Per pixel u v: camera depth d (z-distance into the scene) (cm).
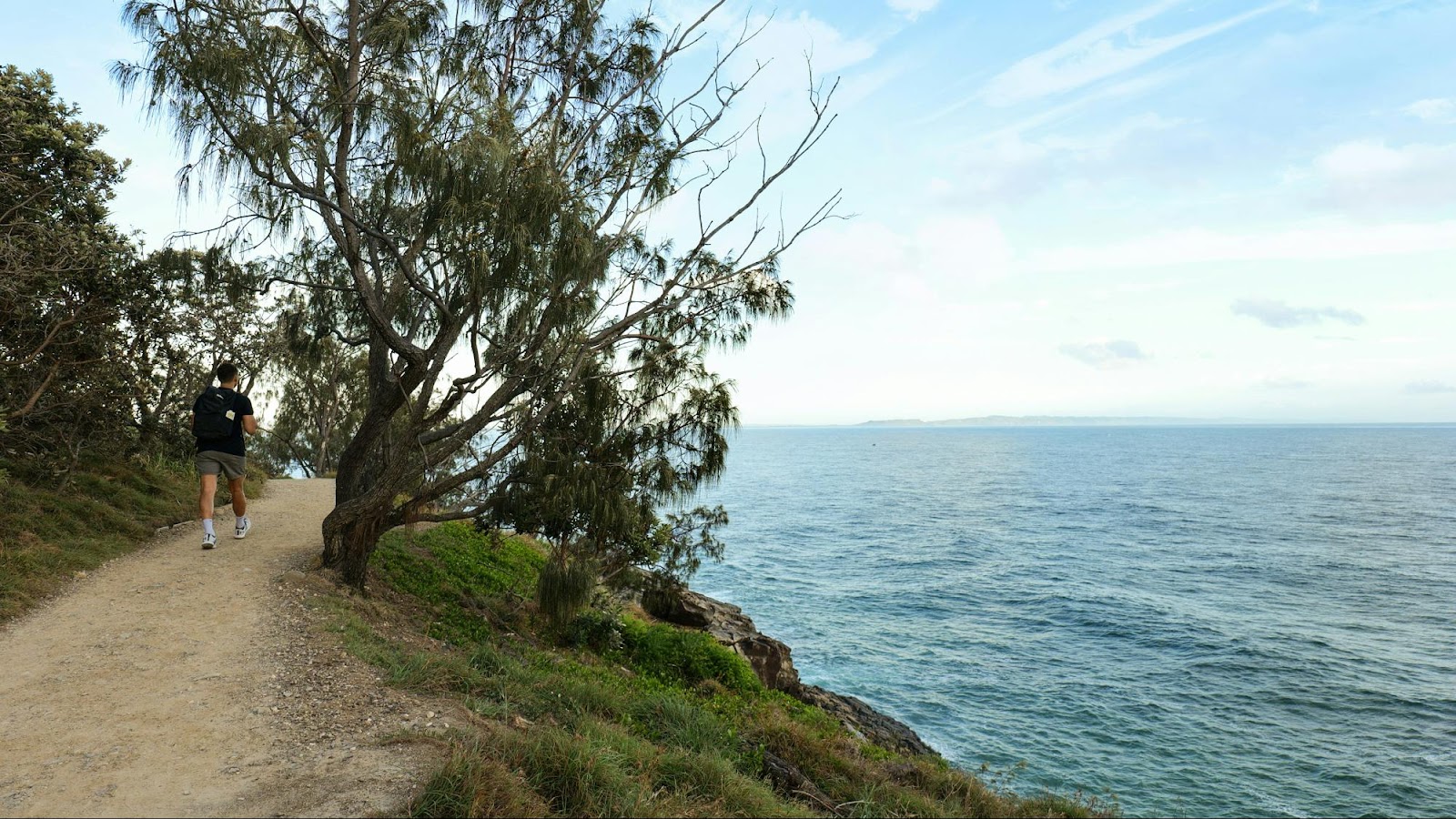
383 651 769
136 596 816
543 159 872
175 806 434
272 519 1316
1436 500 10031
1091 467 18012
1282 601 4228
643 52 1088
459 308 932
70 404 1148
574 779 532
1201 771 2133
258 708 580
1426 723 2495
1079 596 4238
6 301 1005
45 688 589
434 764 506
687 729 858
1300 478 14188
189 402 1537
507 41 1093
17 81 1143
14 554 829
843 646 3206
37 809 423
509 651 1103
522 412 1025
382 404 1023
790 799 802
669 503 1056
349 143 902
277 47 834
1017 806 1087
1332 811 1930
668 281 1020
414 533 1484
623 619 1683
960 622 3656
